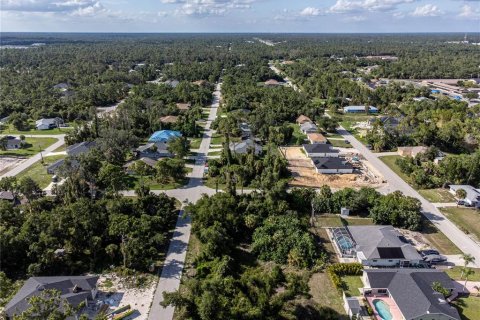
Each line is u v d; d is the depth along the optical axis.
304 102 166.50
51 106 159.38
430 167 99.12
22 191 79.56
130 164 103.56
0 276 53.12
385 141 121.31
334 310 53.81
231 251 66.38
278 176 94.25
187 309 49.81
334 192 89.94
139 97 170.88
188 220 77.56
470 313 53.44
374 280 57.59
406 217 75.31
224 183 94.31
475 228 76.56
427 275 58.19
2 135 133.50
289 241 66.56
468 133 128.12
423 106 164.62
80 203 69.56
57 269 61.66
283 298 54.59
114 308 53.03
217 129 138.88
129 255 60.94
